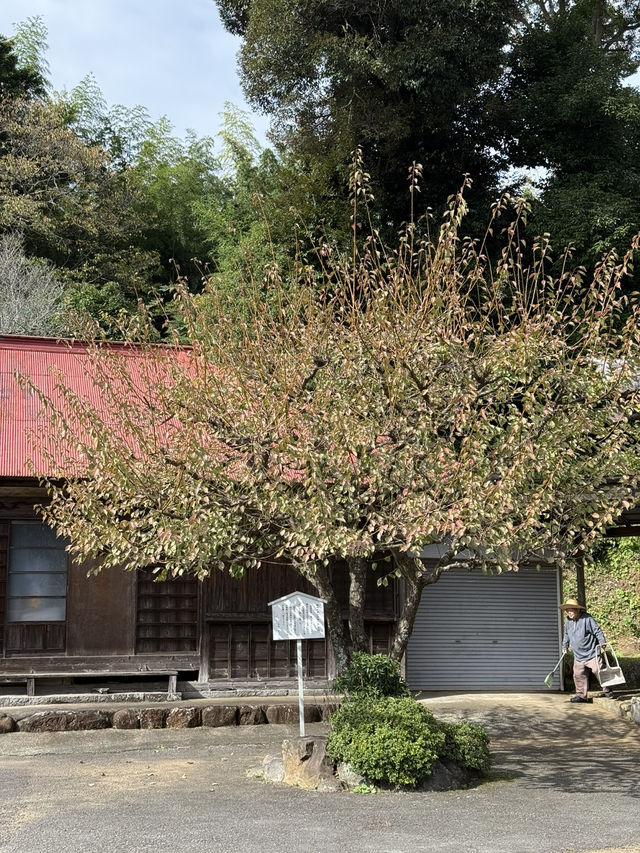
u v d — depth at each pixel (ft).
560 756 35.19
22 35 115.75
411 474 27.50
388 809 25.57
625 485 30.81
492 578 53.21
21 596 45.80
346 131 74.02
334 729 30.04
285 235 73.20
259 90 77.51
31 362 51.83
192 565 31.60
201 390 31.07
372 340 29.22
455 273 30.89
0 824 24.36
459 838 22.31
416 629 51.85
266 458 29.25
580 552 39.09
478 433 28.22
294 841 21.97
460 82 73.87
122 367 34.50
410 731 28.84
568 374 29.96
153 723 40.52
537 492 27.94
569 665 58.08
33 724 39.11
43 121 105.09
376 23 75.00
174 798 27.50
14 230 100.42
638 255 69.56
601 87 79.41
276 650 48.52
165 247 118.01
